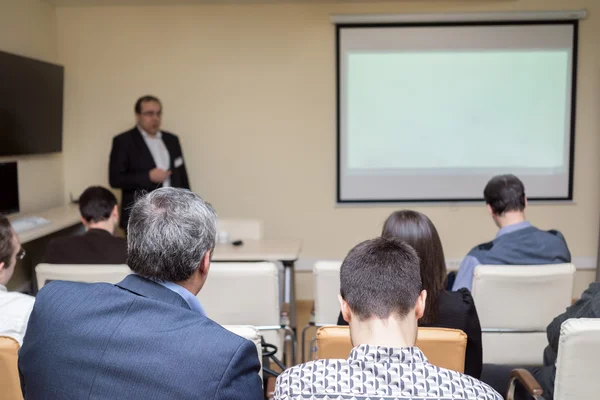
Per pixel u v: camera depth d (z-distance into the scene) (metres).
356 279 0.99
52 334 0.97
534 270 2.09
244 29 4.64
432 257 1.64
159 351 0.92
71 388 0.93
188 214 1.08
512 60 4.61
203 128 4.73
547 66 4.61
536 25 4.56
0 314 1.42
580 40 4.58
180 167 4.48
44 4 4.41
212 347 0.93
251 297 2.14
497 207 2.42
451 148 4.74
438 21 4.55
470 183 4.77
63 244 2.39
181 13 4.62
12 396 1.27
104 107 4.70
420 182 4.78
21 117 3.78
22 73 3.77
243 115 4.72
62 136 4.55
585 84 4.62
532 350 2.23
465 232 4.80
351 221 4.82
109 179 4.27
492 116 4.69
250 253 3.18
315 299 2.30
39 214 4.10
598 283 1.65
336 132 4.71
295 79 4.68
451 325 1.61
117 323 0.96
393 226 1.69
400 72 4.66
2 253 1.63
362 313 0.97
